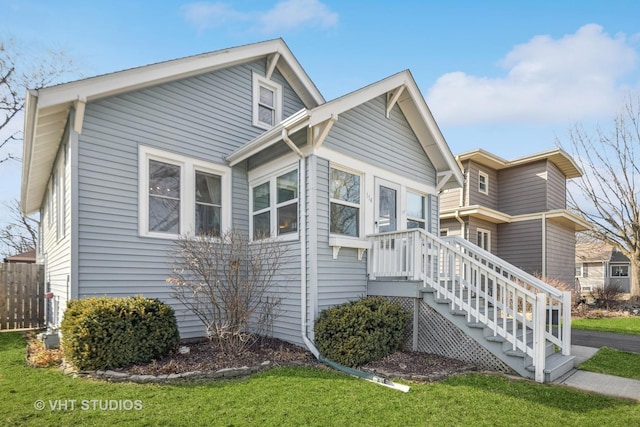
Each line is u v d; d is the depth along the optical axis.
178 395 3.91
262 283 6.48
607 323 10.48
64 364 4.93
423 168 8.38
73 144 5.46
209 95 7.20
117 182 5.88
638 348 6.95
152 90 6.40
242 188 7.41
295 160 6.24
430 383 4.49
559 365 4.88
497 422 3.40
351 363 5.02
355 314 5.41
